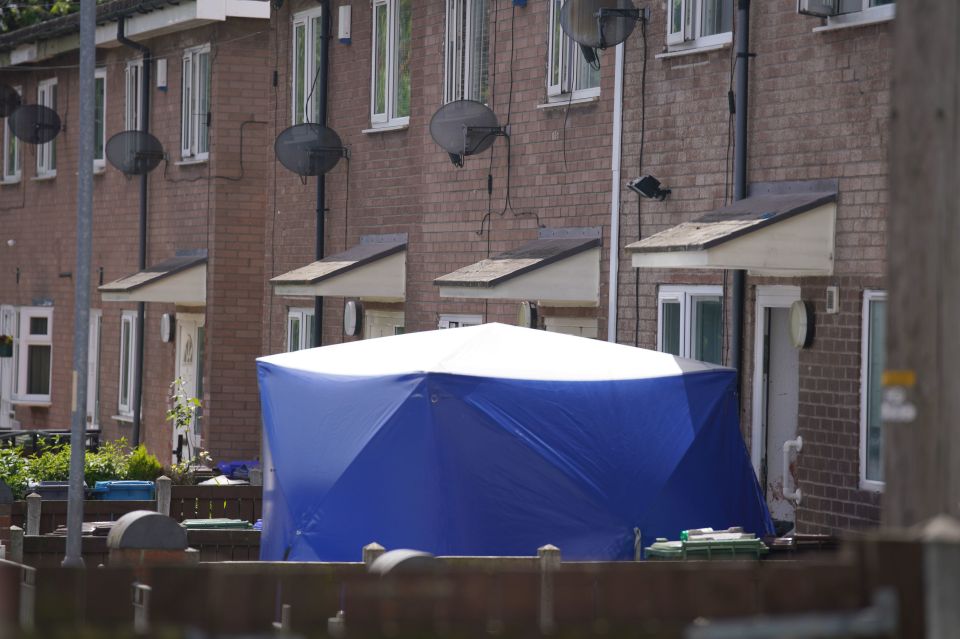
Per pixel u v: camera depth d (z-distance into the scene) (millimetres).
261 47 96438
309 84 87438
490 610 26344
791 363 54156
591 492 46281
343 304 84000
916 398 22562
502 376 47250
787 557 45125
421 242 76312
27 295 124000
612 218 62500
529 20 68750
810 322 51344
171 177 101625
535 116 68188
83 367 47656
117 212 109500
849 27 50406
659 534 46781
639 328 60969
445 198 74500
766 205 52062
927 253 22562
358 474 46500
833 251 50562
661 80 59906
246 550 51188
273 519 48406
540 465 46250
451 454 45812
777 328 54656
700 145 57688
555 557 36719
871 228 49219
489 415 46406
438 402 46281
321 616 27188
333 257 80562
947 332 22469
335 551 46156
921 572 21359
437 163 75125
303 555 46594
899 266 22781
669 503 47156
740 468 49188
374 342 52656
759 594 26609
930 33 22672
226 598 26438
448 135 69062
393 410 46656
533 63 68375
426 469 45781
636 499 46688
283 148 81062
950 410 22453
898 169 22875
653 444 47562
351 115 83062
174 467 71500
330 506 46656
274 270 90438
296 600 27000
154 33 102062
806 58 52281
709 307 57938
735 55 55500
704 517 47719
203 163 97688
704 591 26625
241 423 95750
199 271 96500
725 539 44125
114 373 109812
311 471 47531
